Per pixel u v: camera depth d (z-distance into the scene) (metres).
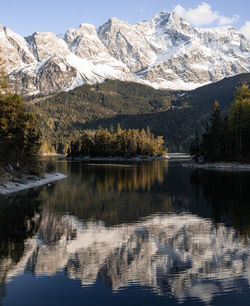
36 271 16.59
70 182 59.59
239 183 53.38
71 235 23.20
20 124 60.25
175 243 21.17
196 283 15.15
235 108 93.94
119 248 20.17
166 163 137.00
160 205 35.03
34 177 59.88
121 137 190.62
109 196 41.75
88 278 15.82
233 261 17.84
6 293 14.23
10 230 24.58
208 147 103.75
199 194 42.69
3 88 55.06
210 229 24.56
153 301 13.49
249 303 13.23
